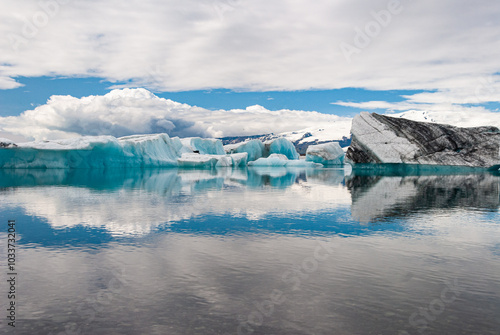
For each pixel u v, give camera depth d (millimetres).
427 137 31828
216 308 3279
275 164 50219
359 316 3123
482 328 2930
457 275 4184
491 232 6492
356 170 34562
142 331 2879
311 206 9766
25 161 31281
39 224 7176
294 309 3258
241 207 9578
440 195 12430
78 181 18812
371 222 7457
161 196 12109
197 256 4930
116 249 5297
